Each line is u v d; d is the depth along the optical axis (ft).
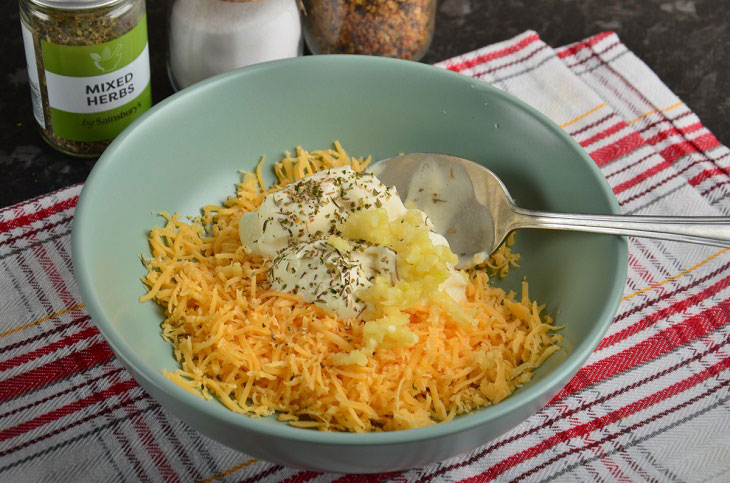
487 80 1.54
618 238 1.19
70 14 1.28
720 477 1.16
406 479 1.15
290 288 1.19
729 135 1.52
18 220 1.33
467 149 1.36
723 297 1.32
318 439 0.99
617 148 1.47
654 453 1.18
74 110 1.36
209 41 1.41
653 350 1.27
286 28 1.44
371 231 1.21
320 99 1.35
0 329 1.24
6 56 1.53
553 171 1.29
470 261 1.28
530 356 1.18
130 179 1.23
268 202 1.25
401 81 1.35
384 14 1.46
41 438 1.16
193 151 1.30
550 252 1.26
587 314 1.15
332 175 1.27
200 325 1.17
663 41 1.64
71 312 1.26
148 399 1.19
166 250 1.24
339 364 1.12
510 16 1.65
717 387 1.24
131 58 1.35
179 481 1.14
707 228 1.19
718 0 1.70
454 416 1.14
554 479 1.16
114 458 1.15
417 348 1.15
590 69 1.58
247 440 1.02
